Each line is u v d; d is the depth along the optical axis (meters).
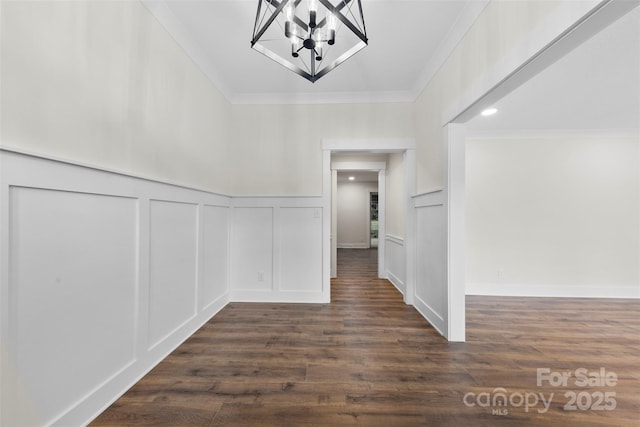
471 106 1.92
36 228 1.09
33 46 1.07
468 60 1.95
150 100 1.78
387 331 2.41
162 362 1.86
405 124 3.20
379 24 2.07
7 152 0.97
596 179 3.62
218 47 2.39
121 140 1.53
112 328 1.47
